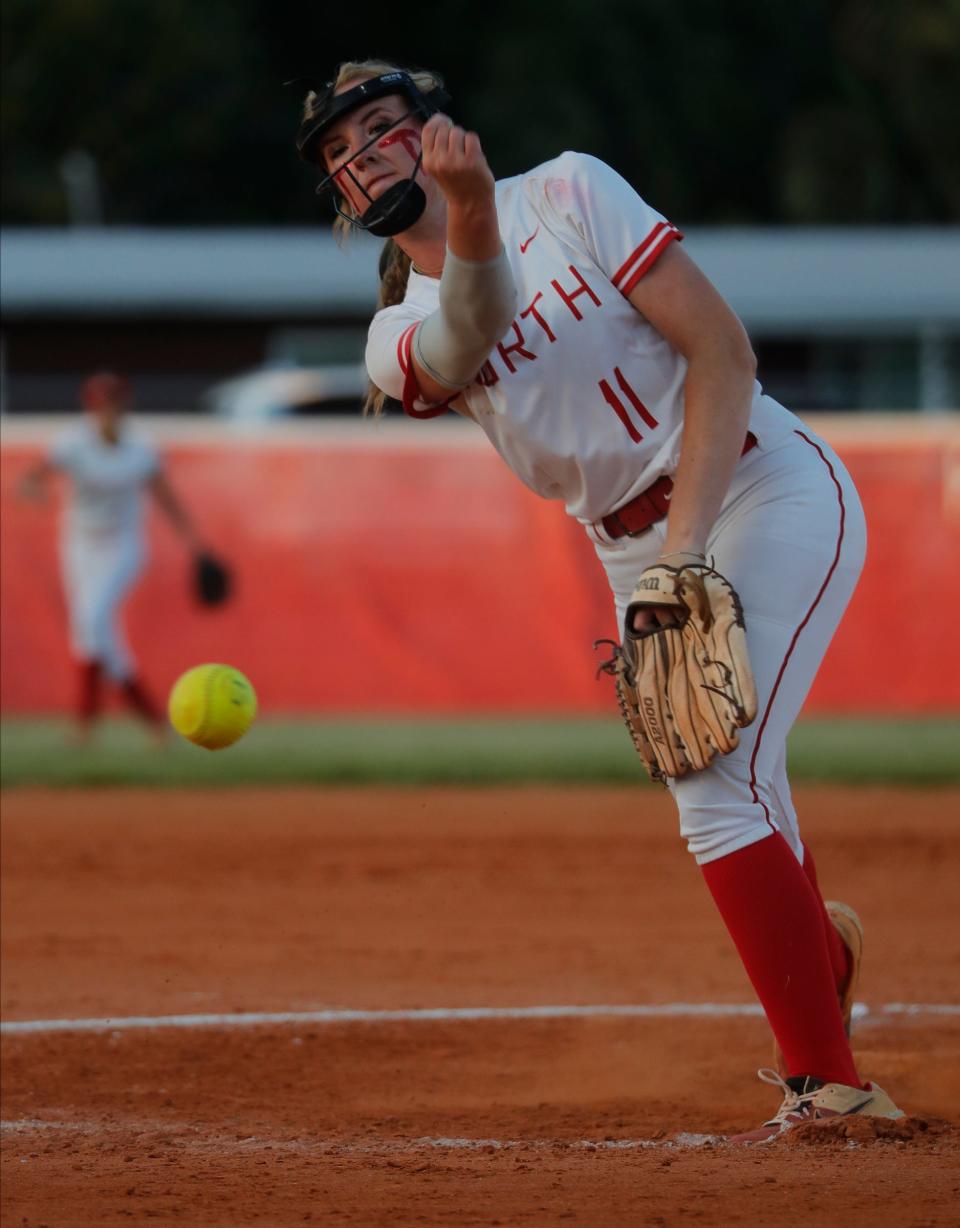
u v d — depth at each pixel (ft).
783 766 45.93
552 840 100.73
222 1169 41.24
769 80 433.07
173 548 146.82
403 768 123.44
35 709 148.97
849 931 48.19
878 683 144.77
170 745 137.08
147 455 135.64
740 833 42.78
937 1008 65.62
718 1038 62.03
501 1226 34.71
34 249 250.16
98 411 133.69
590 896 86.99
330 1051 61.26
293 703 147.54
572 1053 60.80
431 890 88.63
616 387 42.11
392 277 45.75
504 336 41.45
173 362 257.14
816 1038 43.93
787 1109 44.01
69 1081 57.77
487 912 83.92
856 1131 42.39
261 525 147.43
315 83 42.57
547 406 42.34
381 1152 44.14
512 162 401.29
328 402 229.86
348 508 147.13
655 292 41.22
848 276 245.45
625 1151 42.83
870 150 403.13
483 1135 50.47
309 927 81.10
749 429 43.42
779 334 246.06
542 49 409.08
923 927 79.66
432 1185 38.50
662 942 77.56
